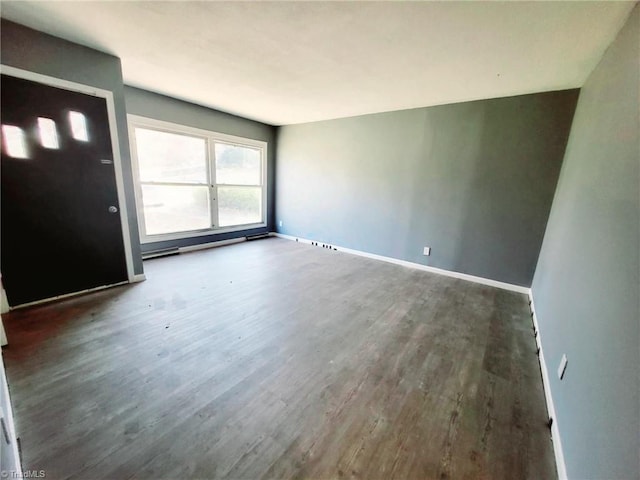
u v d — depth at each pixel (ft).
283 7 5.59
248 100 12.42
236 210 16.99
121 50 7.97
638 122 3.80
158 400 4.89
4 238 7.30
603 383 3.31
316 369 5.90
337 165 15.79
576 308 4.92
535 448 4.34
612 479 2.69
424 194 12.89
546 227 10.11
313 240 17.63
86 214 8.62
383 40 6.66
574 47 6.37
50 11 6.13
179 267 12.00
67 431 4.21
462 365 6.25
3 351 5.98
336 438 4.32
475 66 7.81
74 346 6.26
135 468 3.74
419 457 4.08
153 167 12.72
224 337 6.92
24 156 7.34
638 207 3.31
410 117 12.76
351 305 9.08
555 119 9.56
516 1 4.97
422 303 9.48
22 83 7.05
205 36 6.95
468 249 11.98
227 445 4.12
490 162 11.00
